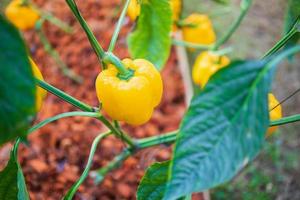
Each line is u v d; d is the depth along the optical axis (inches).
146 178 18.5
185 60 39.3
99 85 19.0
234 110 13.2
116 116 19.4
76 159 34.1
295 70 43.3
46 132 35.4
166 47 26.2
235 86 13.3
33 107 11.7
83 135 35.1
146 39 26.1
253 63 13.4
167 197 12.8
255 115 13.2
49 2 46.1
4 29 11.7
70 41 42.8
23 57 11.7
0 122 11.7
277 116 21.7
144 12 24.4
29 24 38.3
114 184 33.0
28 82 11.7
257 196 35.1
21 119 11.7
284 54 13.4
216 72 13.4
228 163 12.9
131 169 33.6
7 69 11.6
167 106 37.9
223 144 13.1
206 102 13.3
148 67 19.3
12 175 18.5
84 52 41.6
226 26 46.8
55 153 34.3
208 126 13.2
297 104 41.1
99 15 44.4
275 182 36.0
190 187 12.8
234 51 44.7
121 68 18.9
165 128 36.5
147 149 34.3
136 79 18.7
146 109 19.1
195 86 40.0
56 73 40.6
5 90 11.6
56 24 41.9
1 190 18.7
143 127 36.3
